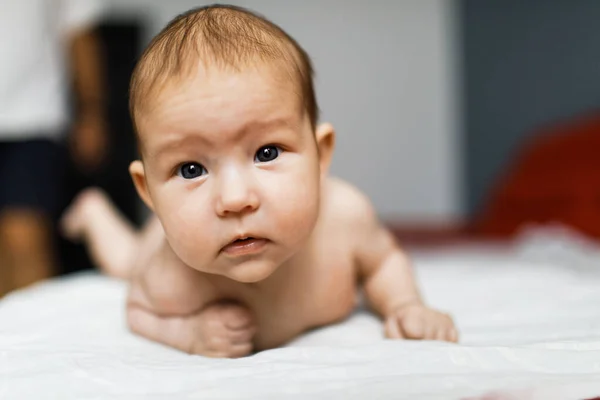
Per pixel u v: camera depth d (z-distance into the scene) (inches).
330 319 31.1
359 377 21.6
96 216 49.3
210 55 23.2
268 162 23.4
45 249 61.3
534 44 104.1
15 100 57.9
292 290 28.9
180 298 28.3
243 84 22.8
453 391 20.1
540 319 32.6
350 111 119.0
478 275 45.8
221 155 22.8
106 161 85.5
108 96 86.6
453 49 118.6
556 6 100.4
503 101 109.7
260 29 25.0
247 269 23.6
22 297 38.0
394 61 120.0
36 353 25.4
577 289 39.7
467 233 93.0
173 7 111.9
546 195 88.7
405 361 22.7
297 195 23.4
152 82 23.7
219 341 27.4
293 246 23.8
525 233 79.7
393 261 32.4
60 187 63.6
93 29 84.2
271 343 30.7
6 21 57.1
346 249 30.2
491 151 112.2
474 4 114.0
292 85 24.0
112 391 21.6
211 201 23.0
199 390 20.7
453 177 120.6
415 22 120.0
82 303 36.2
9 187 59.2
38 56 59.1
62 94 62.9
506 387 20.3
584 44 96.5
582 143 88.3
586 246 66.2
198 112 22.5
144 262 31.6
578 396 19.9
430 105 121.0
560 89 100.5
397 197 121.2
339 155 118.8
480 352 23.1
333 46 118.0
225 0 113.7
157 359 25.2
